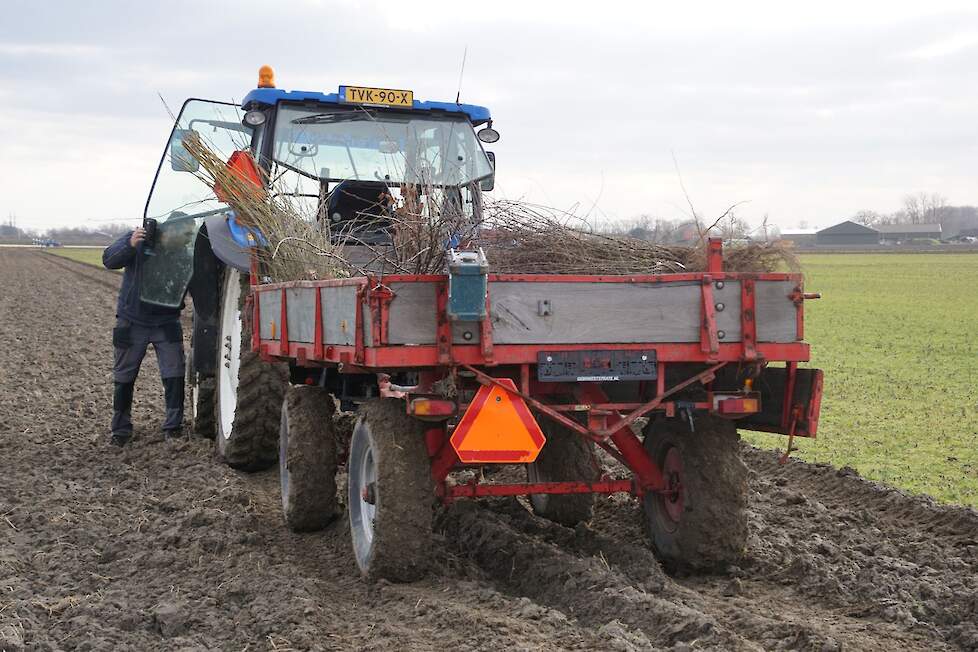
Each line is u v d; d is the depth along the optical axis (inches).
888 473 326.3
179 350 362.3
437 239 205.8
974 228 6466.5
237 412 297.6
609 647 159.5
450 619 174.6
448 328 177.2
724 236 216.5
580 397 195.5
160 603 187.2
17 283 1699.1
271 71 303.7
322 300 205.5
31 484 295.7
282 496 261.6
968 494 295.4
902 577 207.3
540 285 183.0
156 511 263.6
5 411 430.3
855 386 545.0
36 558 221.6
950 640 174.6
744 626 175.8
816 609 190.5
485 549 225.9
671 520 212.7
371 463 206.2
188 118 307.9
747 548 217.3
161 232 337.4
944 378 578.6
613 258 218.8
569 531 242.1
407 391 214.4
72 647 170.6
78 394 480.1
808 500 275.0
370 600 191.2
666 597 190.1
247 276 306.2
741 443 364.2
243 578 201.5
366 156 293.0
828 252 4284.0
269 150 291.6
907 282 1919.3
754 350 190.5
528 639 164.4
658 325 188.4
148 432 376.8
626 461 211.8
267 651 166.4
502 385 181.9
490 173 300.8
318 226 256.5
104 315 1045.8
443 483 203.8
